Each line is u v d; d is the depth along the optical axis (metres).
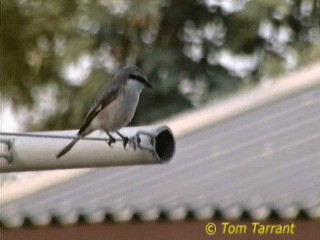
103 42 26.84
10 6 26.20
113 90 10.33
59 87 26.92
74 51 26.70
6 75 26.45
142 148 9.17
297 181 12.64
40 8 26.72
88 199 13.84
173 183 13.67
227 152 14.33
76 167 9.57
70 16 26.94
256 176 13.16
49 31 26.64
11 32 26.30
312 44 27.41
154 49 27.00
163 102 26.64
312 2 27.34
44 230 13.49
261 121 15.09
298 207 11.86
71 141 9.44
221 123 15.50
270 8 27.06
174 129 15.68
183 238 12.54
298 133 14.31
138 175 14.44
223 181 13.27
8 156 9.66
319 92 15.59
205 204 12.57
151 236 12.73
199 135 15.30
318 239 11.73
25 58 26.53
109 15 26.78
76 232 13.27
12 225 13.67
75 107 26.70
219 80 27.23
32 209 13.91
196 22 27.53
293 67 26.81
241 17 27.25
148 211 12.75
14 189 14.85
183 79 27.11
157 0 26.59
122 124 10.37
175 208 12.64
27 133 9.68
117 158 9.30
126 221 12.88
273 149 13.94
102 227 13.08
